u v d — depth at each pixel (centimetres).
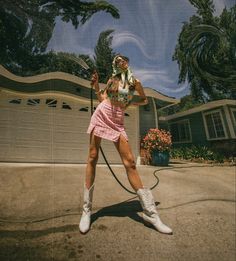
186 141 333
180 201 191
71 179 274
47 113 446
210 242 139
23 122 442
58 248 136
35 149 436
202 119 314
